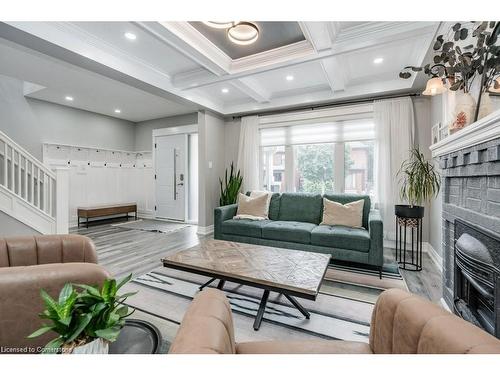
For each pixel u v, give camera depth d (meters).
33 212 2.91
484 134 1.11
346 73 3.21
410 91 3.39
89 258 1.71
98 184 5.73
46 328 0.77
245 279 1.68
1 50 2.79
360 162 3.86
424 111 3.38
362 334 1.64
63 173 3.10
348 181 3.95
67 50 2.34
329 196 3.47
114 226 5.19
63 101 4.79
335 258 2.76
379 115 3.54
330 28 2.19
